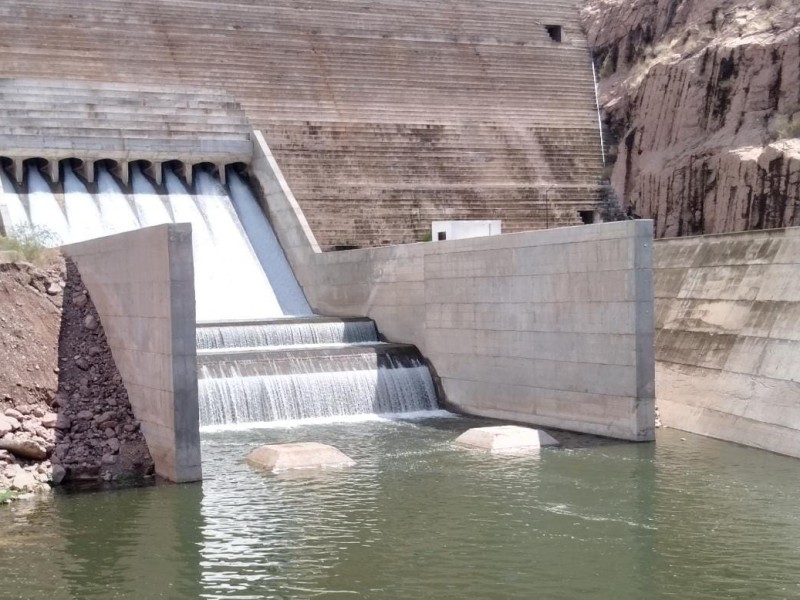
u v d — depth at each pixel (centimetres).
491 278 2805
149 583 1405
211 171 4350
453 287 2961
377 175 4478
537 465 2147
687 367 2645
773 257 2464
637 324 2345
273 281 3912
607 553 1520
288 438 2489
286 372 2794
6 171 3956
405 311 3219
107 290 2352
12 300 2364
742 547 1541
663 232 4459
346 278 3584
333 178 4362
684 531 1630
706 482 1962
